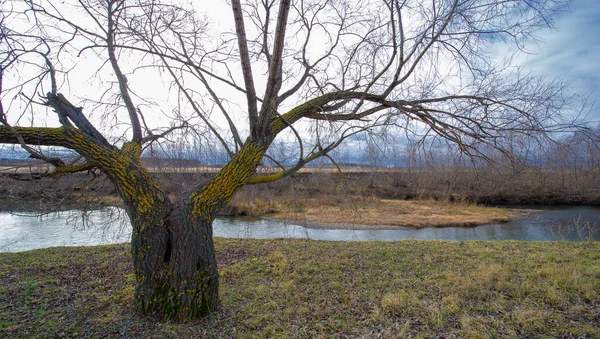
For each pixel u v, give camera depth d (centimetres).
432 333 392
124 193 386
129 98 477
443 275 611
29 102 373
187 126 514
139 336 366
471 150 485
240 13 362
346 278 612
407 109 452
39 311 462
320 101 484
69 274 656
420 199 2102
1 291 552
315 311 460
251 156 422
